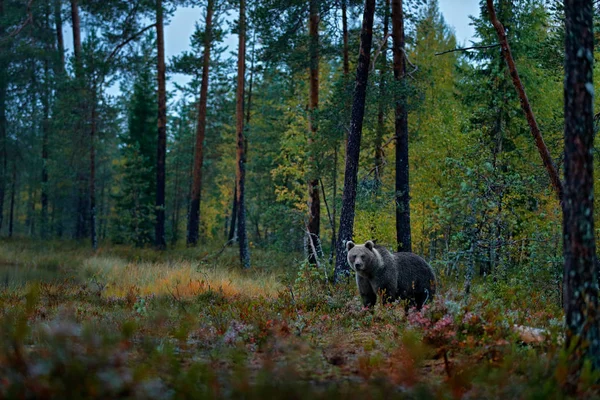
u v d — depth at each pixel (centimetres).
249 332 786
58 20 4069
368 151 2481
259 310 1022
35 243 3453
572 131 577
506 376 541
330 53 2325
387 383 530
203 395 452
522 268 1323
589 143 573
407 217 1864
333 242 2253
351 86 1906
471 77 2220
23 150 4319
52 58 4022
